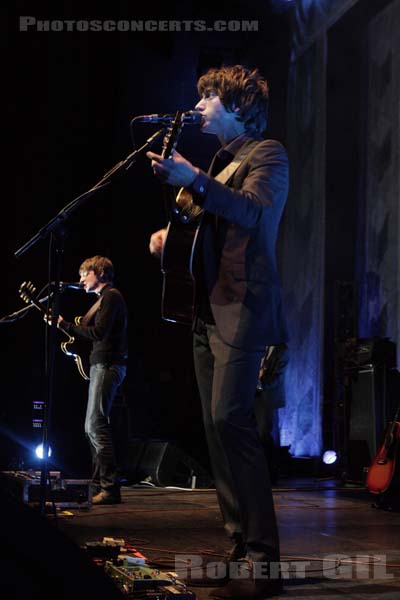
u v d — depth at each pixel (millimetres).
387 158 8320
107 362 4770
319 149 9250
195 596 1979
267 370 6453
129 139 9898
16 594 896
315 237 9219
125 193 9875
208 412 2455
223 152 2457
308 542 3266
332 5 9016
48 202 9758
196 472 6414
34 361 8812
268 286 2266
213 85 2455
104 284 4922
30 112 9828
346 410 6980
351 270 8953
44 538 915
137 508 4562
